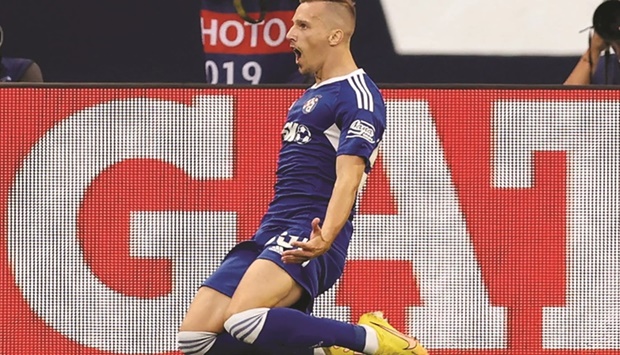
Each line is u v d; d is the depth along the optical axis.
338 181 17.00
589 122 19.45
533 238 19.47
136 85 19.44
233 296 17.16
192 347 17.55
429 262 19.47
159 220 19.50
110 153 19.45
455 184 19.47
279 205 17.70
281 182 17.80
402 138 19.44
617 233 19.48
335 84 17.59
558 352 19.45
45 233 19.42
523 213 19.48
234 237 19.52
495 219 19.47
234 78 23.75
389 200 19.45
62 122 19.41
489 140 19.47
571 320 19.47
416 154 19.45
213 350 17.66
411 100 19.45
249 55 23.72
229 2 23.67
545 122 19.47
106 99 19.44
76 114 19.42
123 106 19.44
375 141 17.25
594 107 19.47
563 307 19.47
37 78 24.20
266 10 23.56
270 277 17.09
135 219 19.48
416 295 19.47
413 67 27.00
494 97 19.47
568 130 19.47
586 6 26.89
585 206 19.48
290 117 17.91
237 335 17.03
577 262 19.47
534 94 19.47
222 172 19.48
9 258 19.38
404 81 27.02
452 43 27.00
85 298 19.44
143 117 19.45
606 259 19.48
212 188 19.47
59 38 27.41
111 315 19.45
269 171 19.50
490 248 19.47
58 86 19.41
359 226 19.44
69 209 19.44
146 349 19.48
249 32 23.69
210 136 19.48
